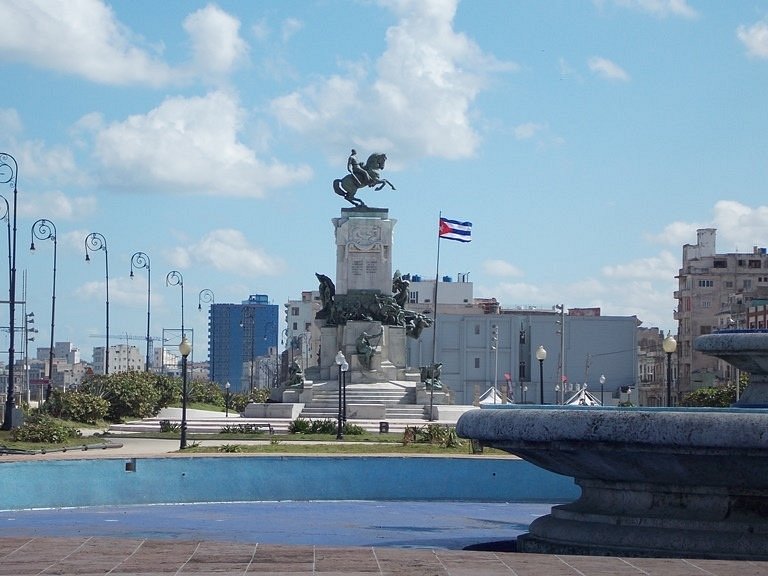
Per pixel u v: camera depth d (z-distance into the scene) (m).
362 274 88.50
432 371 84.12
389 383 84.75
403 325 87.75
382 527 29.34
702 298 157.00
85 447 50.84
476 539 26.88
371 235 88.38
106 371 108.19
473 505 36.69
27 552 17.97
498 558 17.98
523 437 21.12
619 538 20.88
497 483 38.72
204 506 35.56
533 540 22.22
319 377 86.62
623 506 21.56
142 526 29.12
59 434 52.50
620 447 20.27
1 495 33.31
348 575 16.44
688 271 159.25
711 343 25.03
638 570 17.02
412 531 28.55
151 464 36.47
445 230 99.31
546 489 38.69
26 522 30.19
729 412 19.58
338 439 60.22
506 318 156.12
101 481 35.50
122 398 80.62
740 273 157.00
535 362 155.38
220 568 16.81
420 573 16.62
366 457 38.72
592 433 20.31
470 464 38.94
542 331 155.50
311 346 168.62
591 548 21.02
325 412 79.50
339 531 28.34
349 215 88.75
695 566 17.41
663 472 20.52
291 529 28.64
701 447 19.45
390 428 73.00
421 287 185.00
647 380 172.12
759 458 19.39
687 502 20.91
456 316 155.50
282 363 186.00
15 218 64.88
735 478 20.08
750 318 136.12
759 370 24.95
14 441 51.47
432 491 38.47
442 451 48.00
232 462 37.56
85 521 30.50
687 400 102.44
